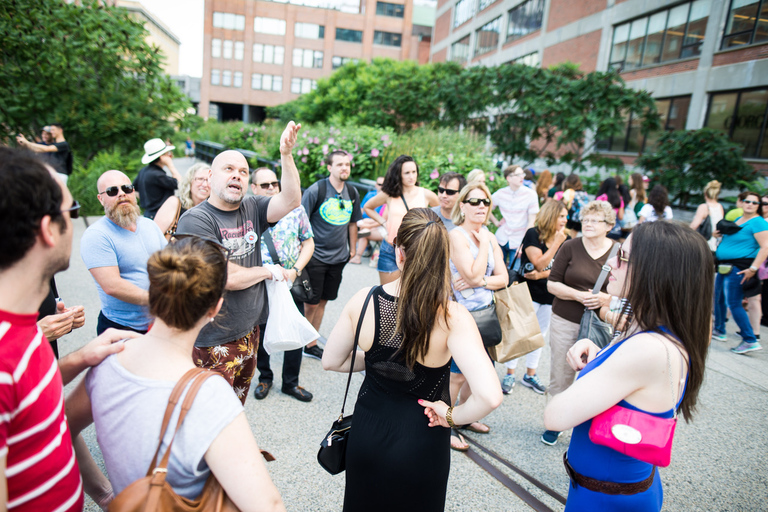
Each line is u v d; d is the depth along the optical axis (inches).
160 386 40.6
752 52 550.9
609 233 271.9
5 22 347.6
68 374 44.0
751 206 193.3
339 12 2015.3
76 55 374.6
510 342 114.3
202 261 43.4
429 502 61.1
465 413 56.7
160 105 422.6
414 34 2165.4
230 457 39.4
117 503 37.4
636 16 713.6
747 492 107.2
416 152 366.9
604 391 53.0
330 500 95.3
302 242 133.8
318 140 379.6
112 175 91.9
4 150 34.3
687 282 52.8
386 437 60.4
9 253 33.1
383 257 169.0
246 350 99.0
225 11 1968.5
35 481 36.2
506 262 215.2
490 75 598.2
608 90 542.0
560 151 756.6
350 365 67.2
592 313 112.2
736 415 143.8
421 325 57.9
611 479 56.3
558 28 893.8
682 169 499.8
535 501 98.6
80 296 196.9
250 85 2041.1
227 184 91.3
